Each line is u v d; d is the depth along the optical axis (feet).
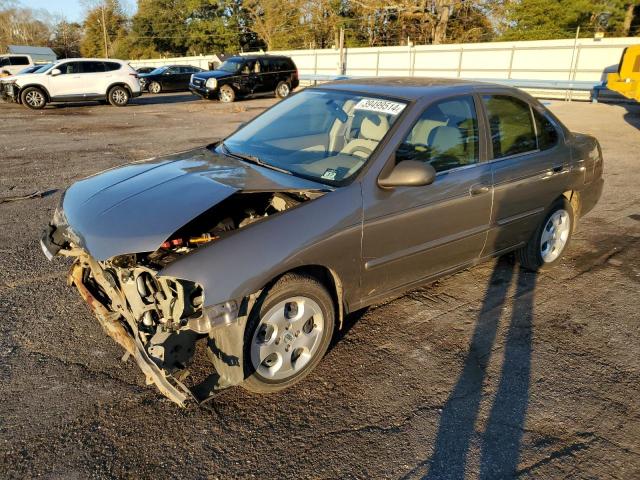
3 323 11.80
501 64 81.15
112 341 11.24
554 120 14.89
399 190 10.67
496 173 12.62
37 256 15.60
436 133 11.57
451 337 11.84
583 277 15.16
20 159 29.58
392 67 95.09
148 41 203.41
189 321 8.38
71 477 7.79
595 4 106.42
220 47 187.62
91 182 10.98
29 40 290.56
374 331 11.98
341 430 8.89
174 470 7.97
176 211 8.86
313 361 10.05
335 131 11.91
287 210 9.38
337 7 148.66
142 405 9.36
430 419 9.21
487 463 8.26
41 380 9.91
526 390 10.07
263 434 8.75
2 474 7.78
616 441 8.82
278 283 9.11
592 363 11.01
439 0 121.60
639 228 19.40
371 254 10.47
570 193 15.57
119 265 8.91
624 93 42.14
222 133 40.70
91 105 63.87
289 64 71.10
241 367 8.74
